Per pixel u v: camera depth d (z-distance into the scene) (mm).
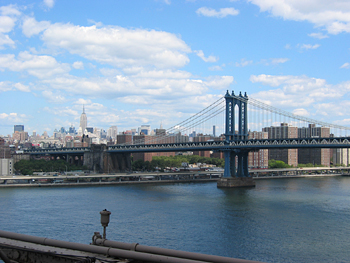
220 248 72750
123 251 18359
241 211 114438
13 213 106812
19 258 19766
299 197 151625
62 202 131375
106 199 141250
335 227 91750
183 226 91250
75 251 19219
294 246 74500
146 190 179500
